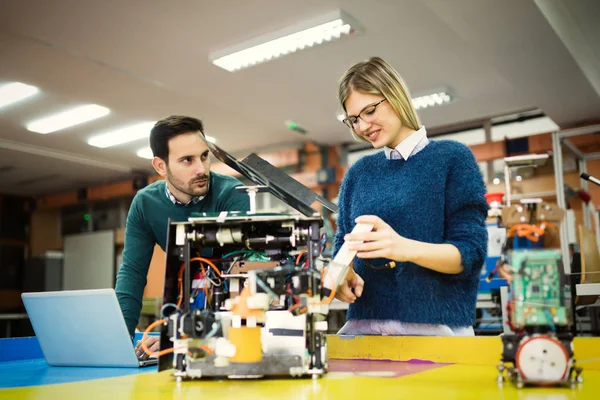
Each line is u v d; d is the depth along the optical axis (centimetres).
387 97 110
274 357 74
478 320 362
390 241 84
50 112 550
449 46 416
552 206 71
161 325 79
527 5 320
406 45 414
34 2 337
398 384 69
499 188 564
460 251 96
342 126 609
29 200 910
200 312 75
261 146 699
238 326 74
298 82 476
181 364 76
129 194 796
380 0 350
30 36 381
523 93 465
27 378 90
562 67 409
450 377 74
